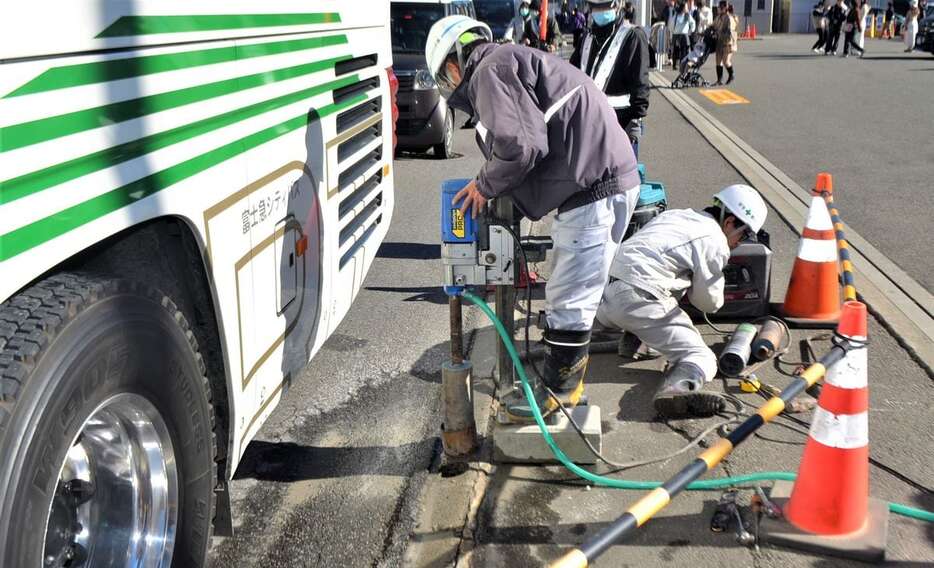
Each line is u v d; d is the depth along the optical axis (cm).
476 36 335
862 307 288
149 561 230
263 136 281
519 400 365
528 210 341
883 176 923
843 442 292
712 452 271
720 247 421
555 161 331
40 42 171
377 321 554
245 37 265
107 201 194
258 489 354
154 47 213
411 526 327
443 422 363
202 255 241
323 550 314
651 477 352
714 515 318
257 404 293
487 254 340
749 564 296
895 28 4034
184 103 228
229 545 317
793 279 510
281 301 305
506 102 305
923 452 367
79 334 189
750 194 484
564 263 347
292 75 306
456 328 353
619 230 345
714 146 1133
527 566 300
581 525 321
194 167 234
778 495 323
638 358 464
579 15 2758
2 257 163
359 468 371
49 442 179
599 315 432
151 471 228
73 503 218
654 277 414
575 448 356
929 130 1227
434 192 956
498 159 309
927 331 489
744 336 450
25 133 168
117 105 198
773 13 5103
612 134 334
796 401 410
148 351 216
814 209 500
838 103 1574
